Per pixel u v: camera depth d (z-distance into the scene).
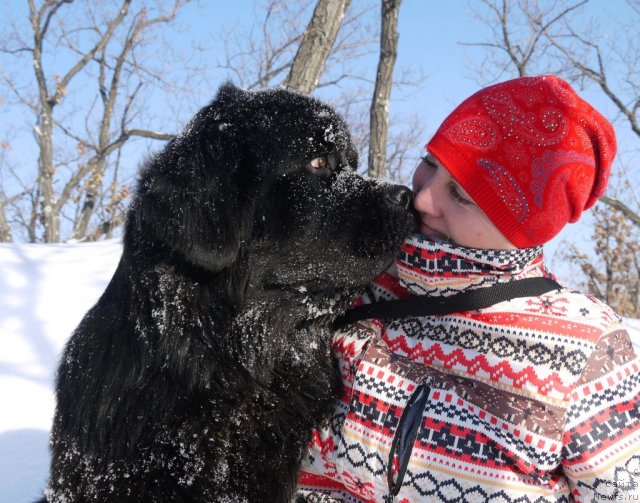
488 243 1.63
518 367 1.57
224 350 1.70
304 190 1.80
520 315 1.60
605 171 1.68
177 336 1.65
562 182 1.57
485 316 1.63
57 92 16.38
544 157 1.57
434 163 1.78
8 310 5.05
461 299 1.64
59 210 16.50
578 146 1.59
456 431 1.58
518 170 1.57
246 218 1.73
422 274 1.71
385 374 1.67
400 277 1.78
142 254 1.71
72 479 1.66
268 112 1.83
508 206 1.58
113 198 14.98
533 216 1.58
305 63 4.66
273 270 1.78
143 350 1.65
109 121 17.78
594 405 1.55
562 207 1.59
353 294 1.88
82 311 5.22
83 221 16.23
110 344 1.70
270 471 1.70
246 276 1.74
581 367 1.55
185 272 1.68
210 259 1.62
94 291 5.71
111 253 6.90
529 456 1.53
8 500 2.43
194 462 1.63
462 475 1.57
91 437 1.64
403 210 1.75
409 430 1.60
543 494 1.57
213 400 1.67
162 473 1.61
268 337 1.75
